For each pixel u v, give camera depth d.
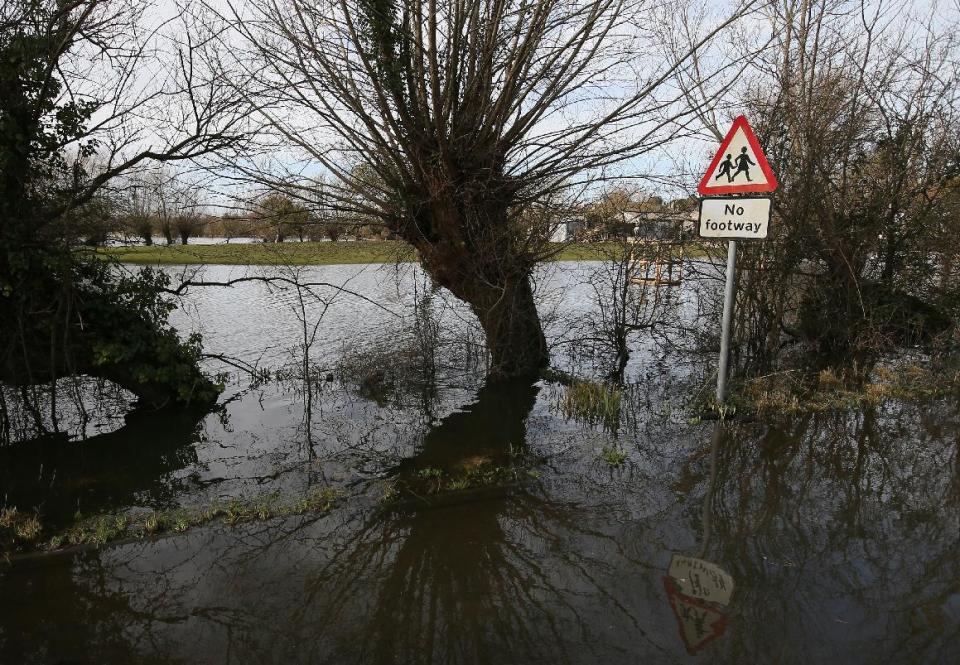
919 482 5.13
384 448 6.29
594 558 4.02
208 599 3.69
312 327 12.84
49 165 7.04
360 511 4.81
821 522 4.44
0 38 6.51
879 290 8.33
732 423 6.66
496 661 3.07
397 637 3.29
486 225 8.41
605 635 3.23
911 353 8.95
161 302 7.89
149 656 3.19
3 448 6.47
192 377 7.95
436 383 8.84
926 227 8.09
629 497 4.94
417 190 8.43
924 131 8.02
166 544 4.37
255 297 17.20
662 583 3.70
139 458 6.12
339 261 14.10
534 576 3.84
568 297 12.68
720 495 4.94
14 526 4.63
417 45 7.53
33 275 7.04
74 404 7.89
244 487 5.33
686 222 8.78
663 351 10.43
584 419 7.14
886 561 3.88
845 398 7.29
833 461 5.61
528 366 9.31
